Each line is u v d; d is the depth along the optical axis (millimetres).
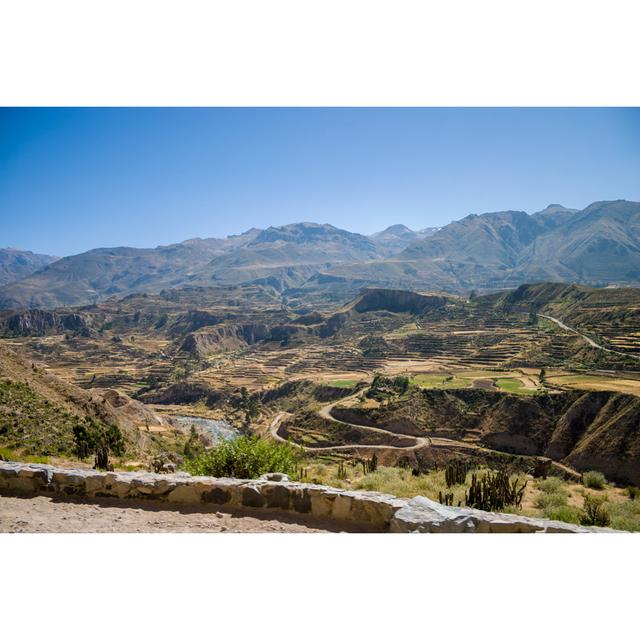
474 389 124438
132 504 12344
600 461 89500
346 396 157625
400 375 163500
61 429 58375
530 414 108125
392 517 11125
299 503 11930
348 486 23703
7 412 57281
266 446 18359
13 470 13094
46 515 11547
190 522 11320
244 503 12203
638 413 92688
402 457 100125
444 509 11047
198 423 171625
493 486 18750
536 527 10578
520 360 175625
